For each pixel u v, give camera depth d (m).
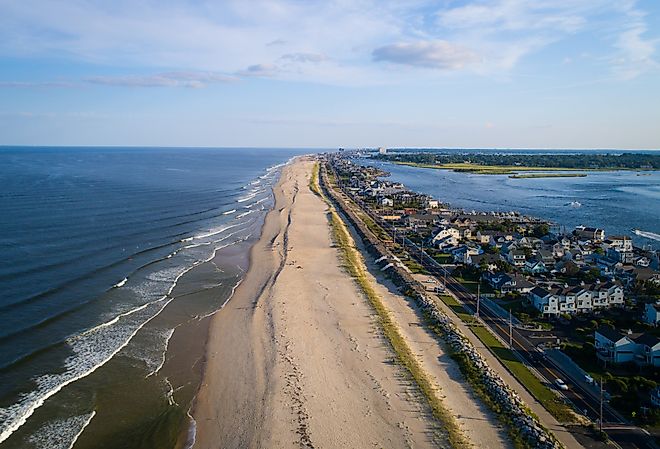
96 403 37.78
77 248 79.56
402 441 33.19
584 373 42.22
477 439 33.25
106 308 56.19
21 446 32.22
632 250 91.12
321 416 36.34
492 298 62.97
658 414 35.12
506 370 43.16
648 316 55.31
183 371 43.41
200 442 33.66
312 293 63.31
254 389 40.47
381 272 75.38
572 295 57.88
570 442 32.78
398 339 49.28
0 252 73.69
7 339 46.59
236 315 56.28
